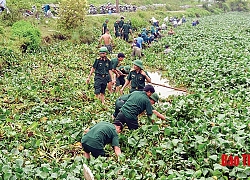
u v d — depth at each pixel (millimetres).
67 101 10898
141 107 8094
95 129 6895
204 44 22734
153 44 24375
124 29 25562
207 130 8055
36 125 8625
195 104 9812
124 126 8867
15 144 7664
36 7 28422
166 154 7039
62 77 14070
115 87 12523
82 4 23875
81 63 17109
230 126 8039
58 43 21219
